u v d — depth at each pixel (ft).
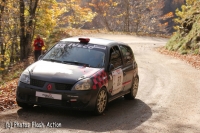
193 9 99.40
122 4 186.80
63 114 25.02
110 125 23.24
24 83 24.29
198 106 31.73
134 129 22.81
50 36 107.76
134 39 134.10
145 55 83.46
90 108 24.36
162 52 91.86
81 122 23.29
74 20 119.14
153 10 181.68
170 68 60.13
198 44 82.12
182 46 87.40
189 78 49.19
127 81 30.99
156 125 24.44
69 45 28.66
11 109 25.64
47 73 24.27
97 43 28.73
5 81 50.19
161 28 189.37
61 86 23.61
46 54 28.25
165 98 34.71
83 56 27.27
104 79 25.63
